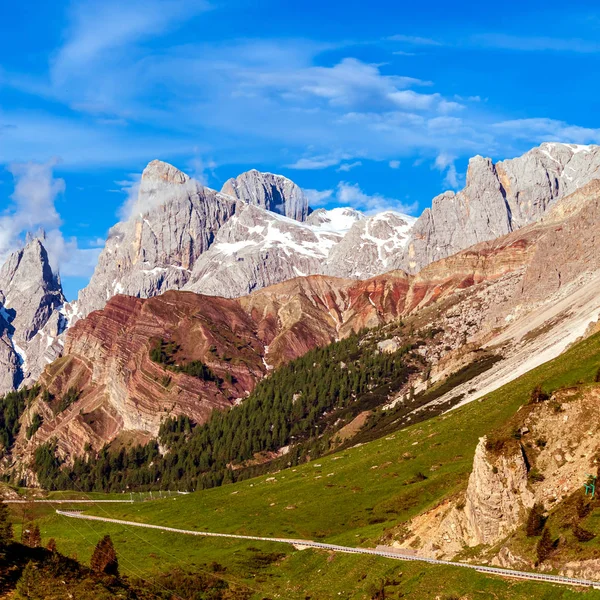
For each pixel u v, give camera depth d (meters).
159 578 145.75
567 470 110.12
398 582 114.44
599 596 88.00
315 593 125.88
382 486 177.38
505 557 104.56
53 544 141.00
